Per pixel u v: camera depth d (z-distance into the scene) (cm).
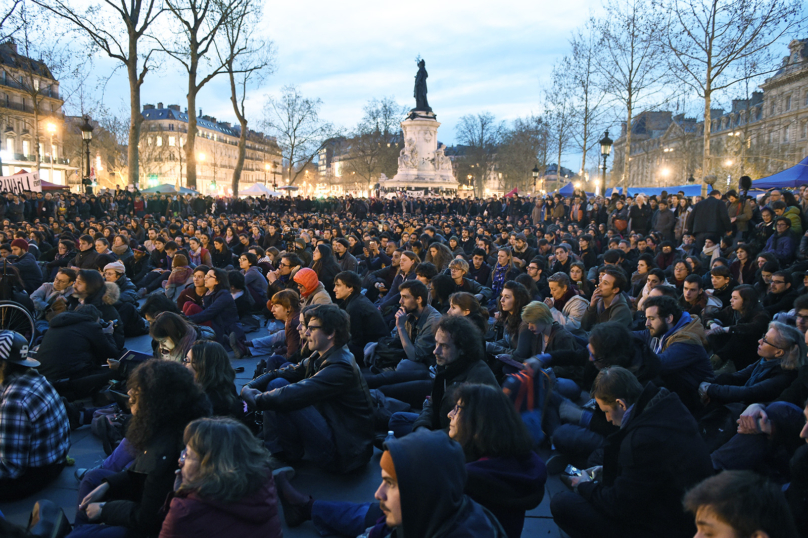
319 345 409
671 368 455
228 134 11762
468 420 270
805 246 996
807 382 398
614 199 2166
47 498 382
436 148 5159
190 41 3500
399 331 569
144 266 1229
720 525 178
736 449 363
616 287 614
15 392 357
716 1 2073
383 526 282
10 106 5731
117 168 7300
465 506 213
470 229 1988
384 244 1320
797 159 5400
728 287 745
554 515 328
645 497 286
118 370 533
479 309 537
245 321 888
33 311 749
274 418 428
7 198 2306
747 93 2958
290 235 1691
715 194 1200
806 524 291
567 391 522
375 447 465
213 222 2183
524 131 7850
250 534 243
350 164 9612
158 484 288
